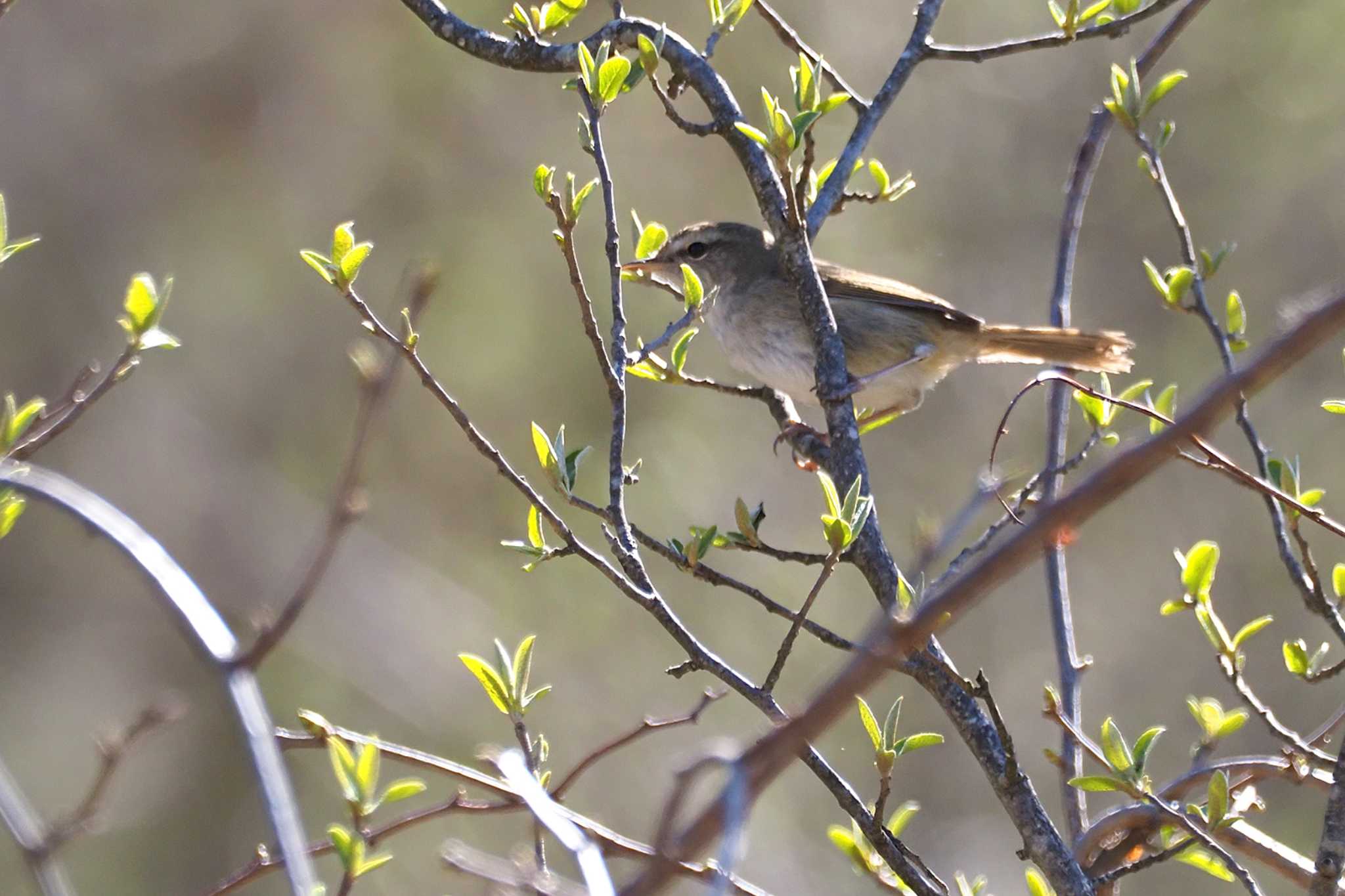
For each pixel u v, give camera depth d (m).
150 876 14.12
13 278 15.47
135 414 15.26
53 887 3.27
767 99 4.80
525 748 4.53
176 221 15.55
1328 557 13.98
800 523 14.21
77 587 15.30
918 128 16.34
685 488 13.84
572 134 14.90
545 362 14.02
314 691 13.98
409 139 15.16
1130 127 5.77
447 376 14.09
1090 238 16.00
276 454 15.12
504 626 13.84
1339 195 15.16
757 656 13.62
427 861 12.78
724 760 2.31
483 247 14.53
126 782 14.39
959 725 4.56
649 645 13.76
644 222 14.47
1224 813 4.45
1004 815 14.41
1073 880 4.25
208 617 2.90
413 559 14.31
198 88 15.68
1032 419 15.40
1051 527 2.23
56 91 15.76
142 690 14.98
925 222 16.17
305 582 3.80
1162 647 14.65
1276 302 15.12
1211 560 4.88
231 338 15.30
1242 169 15.43
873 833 4.44
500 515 14.23
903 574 4.80
